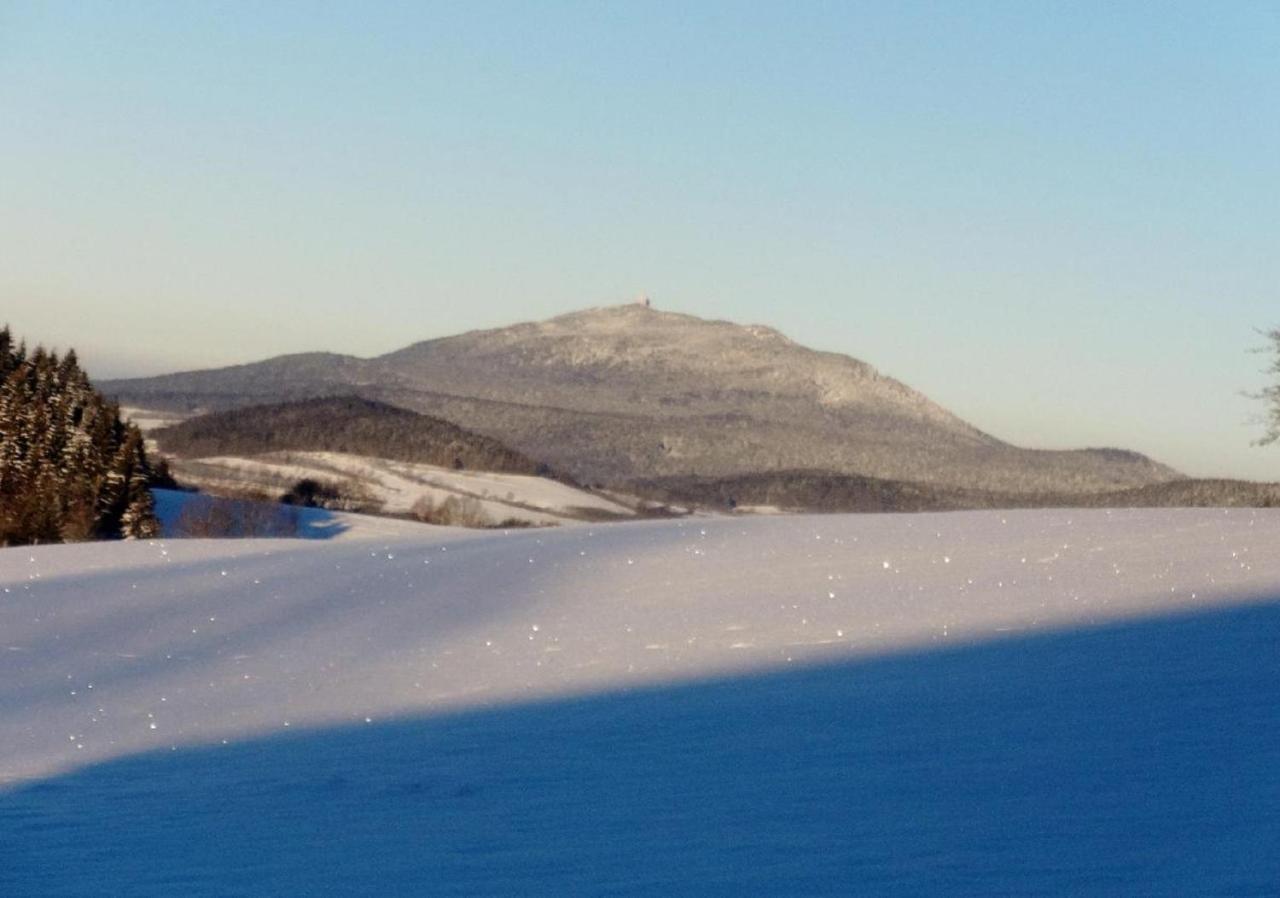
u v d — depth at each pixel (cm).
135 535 7412
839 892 644
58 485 7306
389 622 1709
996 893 621
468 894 688
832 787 864
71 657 1572
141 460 7588
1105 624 1394
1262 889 589
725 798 856
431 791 934
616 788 906
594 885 688
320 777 998
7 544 7044
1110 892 605
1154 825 711
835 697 1164
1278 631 1286
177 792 976
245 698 1331
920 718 1055
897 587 1700
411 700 1284
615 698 1230
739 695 1202
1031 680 1164
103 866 783
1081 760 877
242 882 739
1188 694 1050
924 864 678
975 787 834
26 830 878
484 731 1128
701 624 1562
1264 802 736
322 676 1420
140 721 1246
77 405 7806
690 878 688
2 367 8194
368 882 723
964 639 1381
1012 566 1788
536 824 827
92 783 1017
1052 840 700
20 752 1141
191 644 1625
